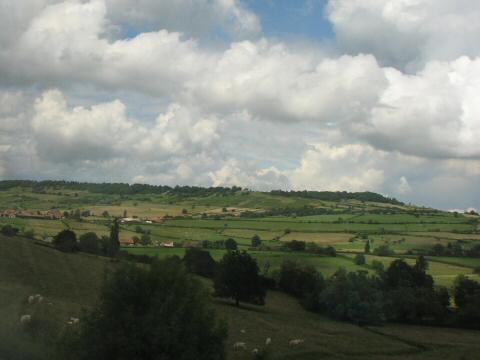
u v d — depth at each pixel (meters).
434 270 147.50
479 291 113.50
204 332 34.59
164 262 35.72
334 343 71.25
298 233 199.75
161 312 32.91
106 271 35.56
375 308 101.62
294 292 128.50
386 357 66.31
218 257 146.88
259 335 68.81
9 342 39.06
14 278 74.56
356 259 148.38
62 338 33.22
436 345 80.44
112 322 32.69
